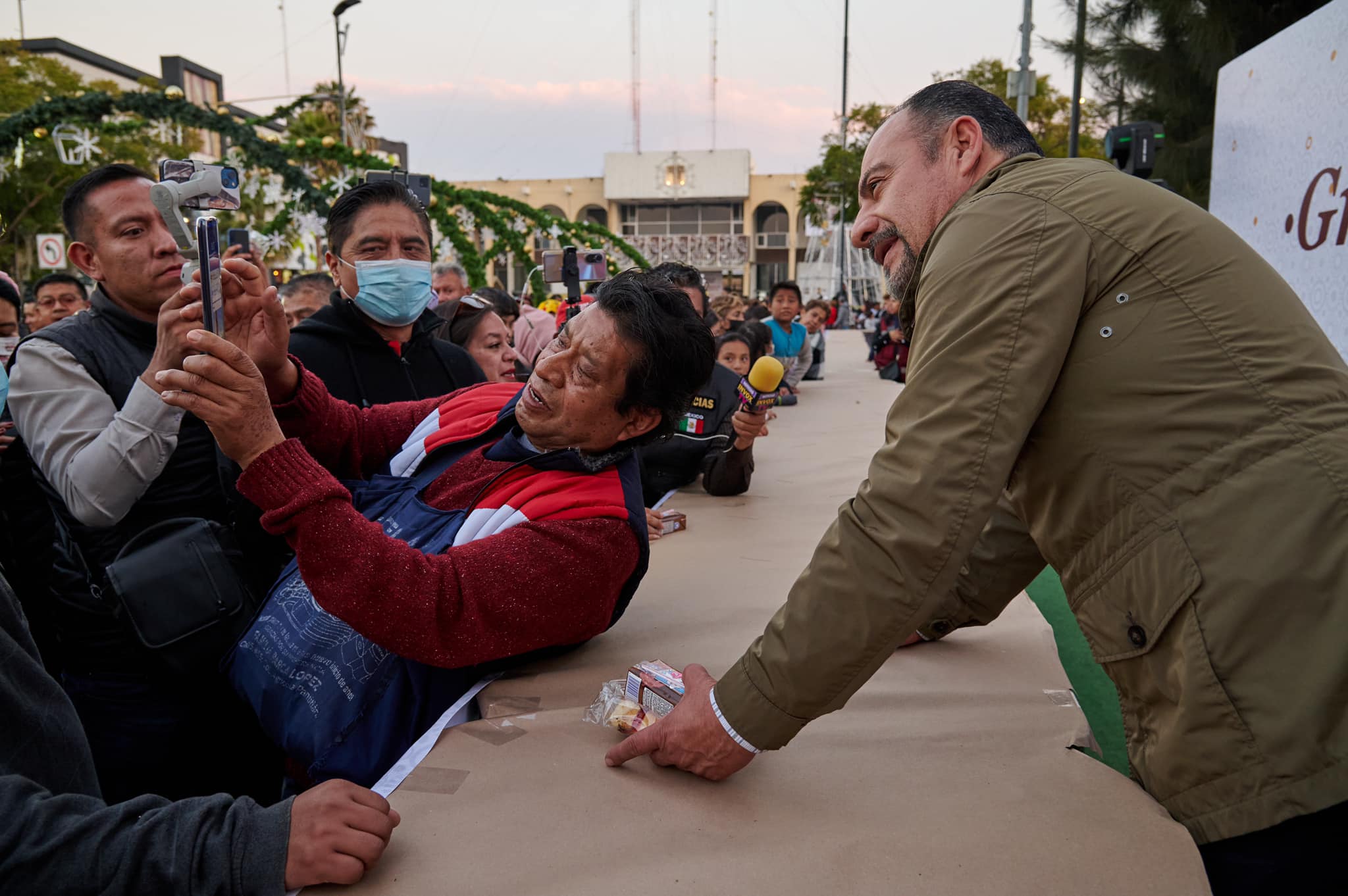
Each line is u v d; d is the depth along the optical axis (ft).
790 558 7.91
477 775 4.26
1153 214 3.92
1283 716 3.43
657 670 4.74
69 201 6.42
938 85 4.91
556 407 5.14
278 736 5.01
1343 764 3.34
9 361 8.10
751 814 3.97
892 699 5.16
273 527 4.29
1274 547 3.48
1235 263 3.84
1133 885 3.45
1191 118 41.11
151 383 5.61
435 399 6.64
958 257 3.98
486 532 5.13
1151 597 3.75
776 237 156.25
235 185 4.84
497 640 4.70
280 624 5.26
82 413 5.92
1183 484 3.69
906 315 4.95
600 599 5.00
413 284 7.76
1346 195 10.89
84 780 3.79
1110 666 4.05
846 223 92.84
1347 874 3.45
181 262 6.45
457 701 5.01
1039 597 10.19
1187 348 3.72
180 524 5.76
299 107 26.55
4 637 3.44
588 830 3.81
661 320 4.99
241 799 3.56
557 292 17.94
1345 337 10.93
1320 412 3.60
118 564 5.43
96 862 3.16
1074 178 4.10
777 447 13.82
